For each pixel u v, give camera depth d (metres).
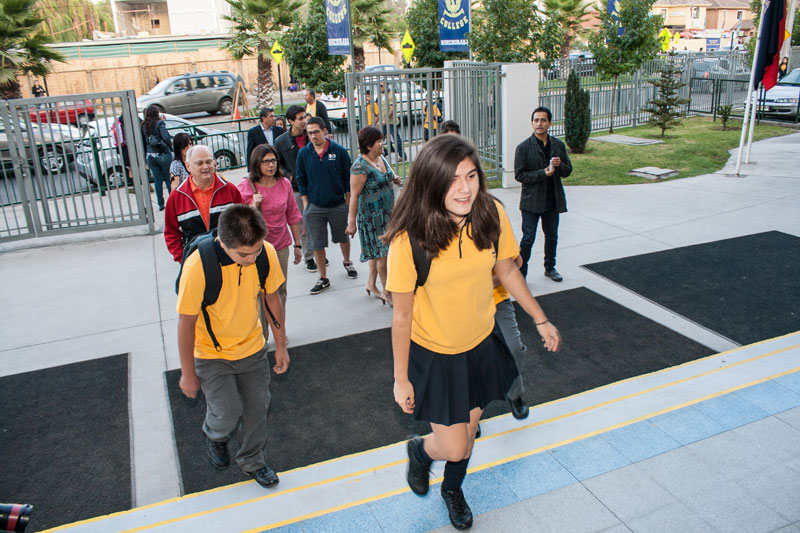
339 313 5.91
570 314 5.59
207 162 4.06
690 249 7.10
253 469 3.35
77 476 3.71
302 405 4.36
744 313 5.40
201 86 25.58
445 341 2.45
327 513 2.88
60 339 5.64
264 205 5.07
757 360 4.26
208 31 44.06
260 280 3.03
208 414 3.22
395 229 2.33
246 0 23.62
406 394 2.43
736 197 9.27
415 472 2.85
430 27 22.20
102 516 3.17
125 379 4.86
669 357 4.75
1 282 7.21
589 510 2.80
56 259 8.02
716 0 73.56
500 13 13.32
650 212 8.77
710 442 3.26
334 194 6.14
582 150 13.88
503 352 2.70
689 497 2.85
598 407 3.76
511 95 10.44
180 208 4.13
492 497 2.93
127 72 34.81
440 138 2.25
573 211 9.06
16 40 18.20
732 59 22.23
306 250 7.07
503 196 10.26
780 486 2.89
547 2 34.19
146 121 9.86
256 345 3.19
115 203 11.16
